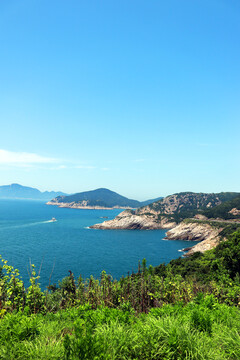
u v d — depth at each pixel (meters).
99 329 6.03
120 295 14.98
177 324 5.98
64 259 102.56
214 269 32.69
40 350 4.89
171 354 4.98
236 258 29.50
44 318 8.55
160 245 147.62
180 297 14.59
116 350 5.00
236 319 7.65
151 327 5.97
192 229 171.25
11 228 195.38
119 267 93.69
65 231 193.50
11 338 5.61
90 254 115.50
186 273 43.44
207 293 14.92
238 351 5.14
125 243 150.88
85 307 9.02
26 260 96.44
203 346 5.23
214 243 120.88
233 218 193.38
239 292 14.22
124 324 6.34
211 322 6.75
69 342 4.87
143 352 5.14
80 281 17.75
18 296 10.48
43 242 140.38
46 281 70.00
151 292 15.07
